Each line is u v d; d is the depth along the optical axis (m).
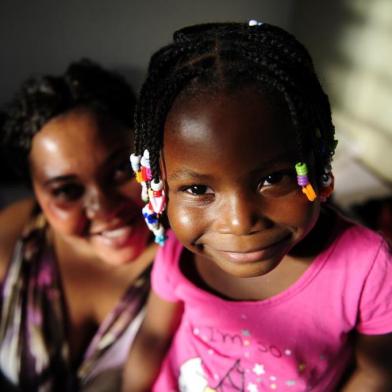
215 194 0.50
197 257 0.70
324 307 0.62
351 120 1.91
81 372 0.98
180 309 0.79
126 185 0.85
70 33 1.71
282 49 0.49
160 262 0.74
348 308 0.61
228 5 1.87
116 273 0.97
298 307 0.63
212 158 0.46
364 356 0.67
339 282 0.61
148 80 0.53
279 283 0.64
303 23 2.06
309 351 0.64
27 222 1.02
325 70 2.01
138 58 1.81
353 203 1.57
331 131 0.54
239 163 0.46
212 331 0.69
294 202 0.49
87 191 0.83
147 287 0.94
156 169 0.52
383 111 1.70
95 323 1.01
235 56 0.48
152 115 0.51
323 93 0.54
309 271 0.61
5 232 1.02
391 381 0.67
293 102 0.46
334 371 0.66
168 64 0.52
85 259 0.97
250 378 0.67
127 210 0.86
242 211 0.48
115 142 0.81
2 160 1.48
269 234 0.50
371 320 0.62
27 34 1.67
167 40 1.80
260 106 0.45
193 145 0.47
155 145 0.51
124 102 0.85
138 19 1.74
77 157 0.79
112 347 0.96
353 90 1.86
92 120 0.80
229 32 0.50
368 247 0.60
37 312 0.96
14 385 1.05
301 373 0.65
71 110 0.80
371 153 1.80
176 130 0.48
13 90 1.76
